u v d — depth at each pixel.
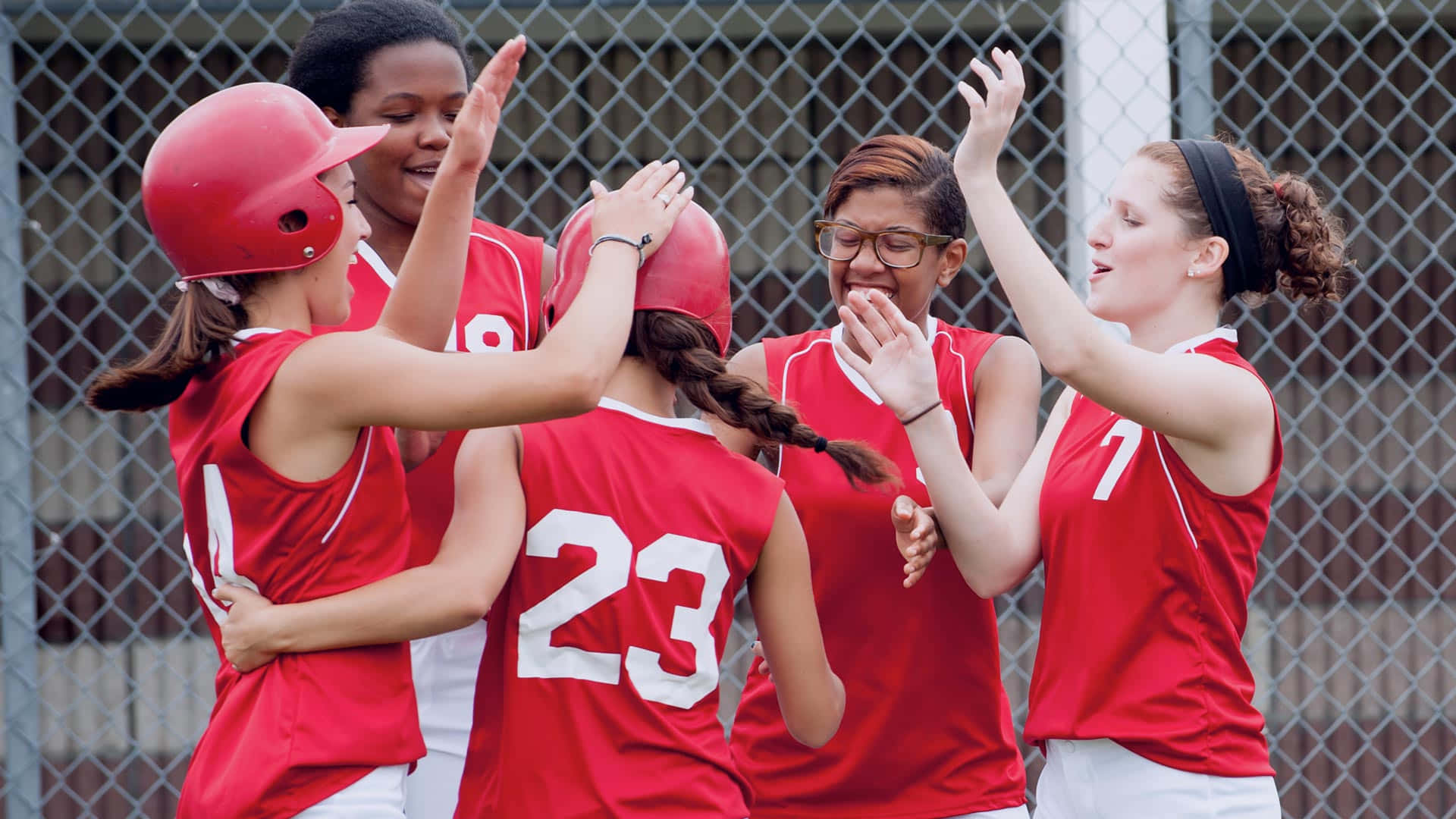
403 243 8.53
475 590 6.53
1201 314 7.96
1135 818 7.58
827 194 8.88
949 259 8.91
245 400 6.20
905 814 8.73
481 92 6.35
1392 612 18.16
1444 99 18.39
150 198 6.31
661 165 7.19
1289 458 18.48
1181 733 7.51
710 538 7.08
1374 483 18.44
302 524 6.26
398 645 6.68
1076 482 7.96
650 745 6.80
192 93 17.52
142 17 16.12
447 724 8.54
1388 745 17.64
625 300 6.62
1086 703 7.74
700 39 17.47
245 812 6.18
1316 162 14.17
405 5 8.27
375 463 6.48
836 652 8.83
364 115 8.09
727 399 7.15
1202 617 7.62
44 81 17.33
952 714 8.77
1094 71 12.55
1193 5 12.87
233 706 6.47
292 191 6.33
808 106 17.94
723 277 7.33
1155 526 7.61
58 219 17.53
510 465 7.00
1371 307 18.66
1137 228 7.87
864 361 8.80
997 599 17.48
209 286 6.42
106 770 14.52
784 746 8.85
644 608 6.87
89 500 14.23
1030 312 7.26
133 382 6.25
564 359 6.25
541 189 13.25
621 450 7.10
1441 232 18.64
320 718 6.27
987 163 7.53
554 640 6.83
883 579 8.73
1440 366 18.70
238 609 6.32
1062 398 8.83
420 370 6.15
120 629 17.39
